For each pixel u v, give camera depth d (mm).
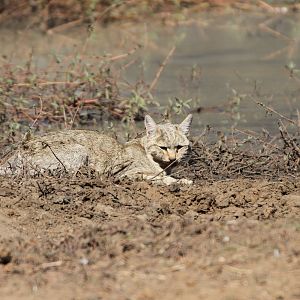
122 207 12070
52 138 13953
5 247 9898
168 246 9797
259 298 8578
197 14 30469
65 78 19766
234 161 14586
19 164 13609
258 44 26281
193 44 26578
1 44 26578
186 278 9086
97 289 8867
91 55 21312
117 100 19359
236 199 12258
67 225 11250
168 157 13680
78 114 18531
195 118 18906
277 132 17594
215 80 22094
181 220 10859
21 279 9195
